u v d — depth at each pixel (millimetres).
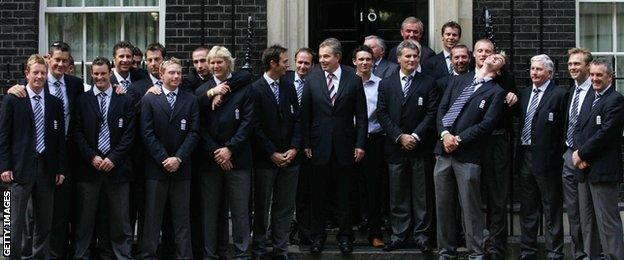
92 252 8430
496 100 8195
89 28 10336
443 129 8289
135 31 10320
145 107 8188
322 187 8523
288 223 8516
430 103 8562
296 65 8859
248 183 8320
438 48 9906
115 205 8203
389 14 10188
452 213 8359
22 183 7914
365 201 8938
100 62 8133
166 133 8164
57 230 8289
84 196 8172
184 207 8234
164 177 8133
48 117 7992
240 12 9867
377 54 9188
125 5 10320
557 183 8344
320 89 8562
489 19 8984
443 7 9859
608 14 10266
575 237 8336
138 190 8430
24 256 8203
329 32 10203
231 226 9250
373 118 8812
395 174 8562
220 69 8289
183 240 8258
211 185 8281
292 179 8477
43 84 8008
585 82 8211
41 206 8039
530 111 8414
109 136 8148
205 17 9891
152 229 8188
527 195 8469
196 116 8227
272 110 8406
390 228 8961
